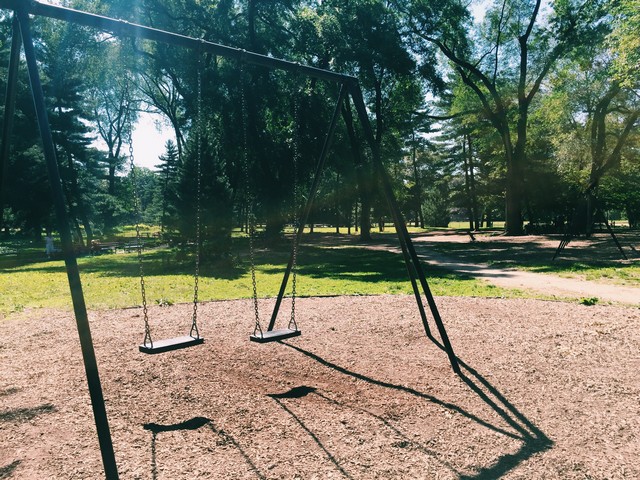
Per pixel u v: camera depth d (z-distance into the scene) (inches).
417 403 170.6
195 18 1095.0
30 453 137.6
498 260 748.6
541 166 1589.6
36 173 1172.5
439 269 649.0
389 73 1269.7
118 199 1999.3
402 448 136.9
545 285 466.0
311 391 184.2
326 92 1159.0
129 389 188.2
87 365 121.7
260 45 1098.1
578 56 1141.7
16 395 183.8
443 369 208.1
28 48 135.5
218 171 714.2
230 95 1090.7
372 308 346.9
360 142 1391.5
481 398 174.4
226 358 227.6
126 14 1030.4
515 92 1320.1
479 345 244.1
